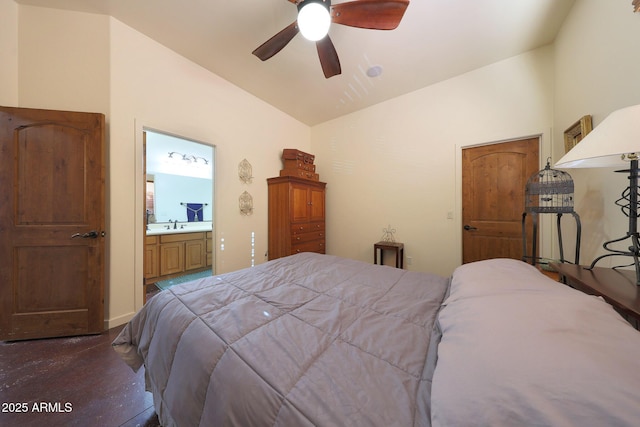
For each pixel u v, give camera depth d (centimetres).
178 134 240
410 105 308
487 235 264
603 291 85
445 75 272
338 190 379
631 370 39
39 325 181
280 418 54
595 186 163
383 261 329
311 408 53
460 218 276
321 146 399
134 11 190
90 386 132
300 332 83
